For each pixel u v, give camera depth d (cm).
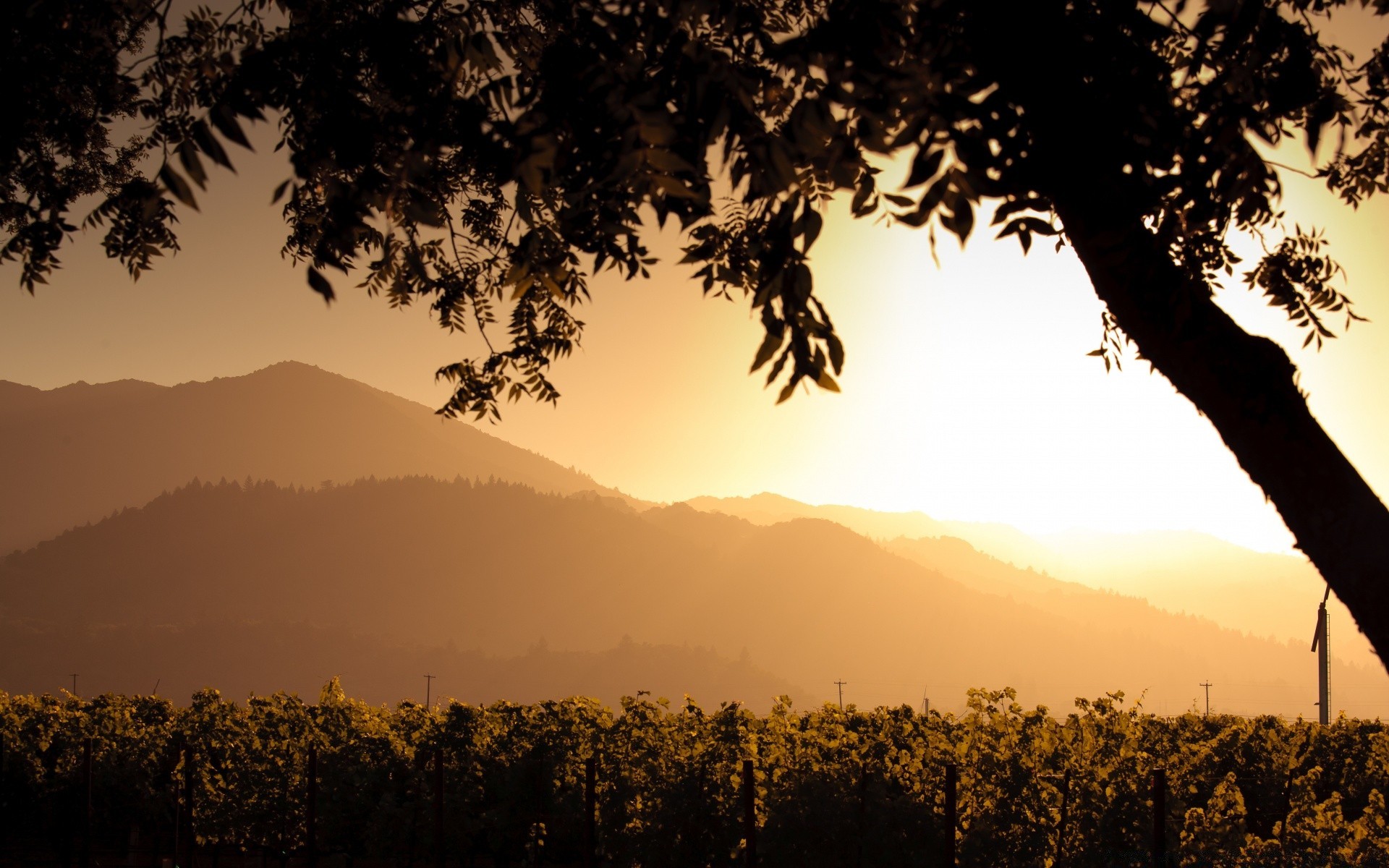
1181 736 1473
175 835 1573
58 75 492
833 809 1191
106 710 1864
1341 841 1036
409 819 1466
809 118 260
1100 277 323
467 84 487
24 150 541
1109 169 291
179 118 471
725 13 300
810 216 272
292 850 1605
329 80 338
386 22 336
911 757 1260
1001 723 1240
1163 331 314
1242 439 308
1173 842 1108
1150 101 305
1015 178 268
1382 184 504
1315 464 297
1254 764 1403
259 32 480
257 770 1619
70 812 1711
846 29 269
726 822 1296
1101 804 1141
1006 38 283
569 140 316
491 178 529
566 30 358
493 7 455
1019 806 1159
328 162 337
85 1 459
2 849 1739
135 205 472
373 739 1585
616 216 346
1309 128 342
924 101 250
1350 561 289
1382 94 475
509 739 1509
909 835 1167
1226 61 353
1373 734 1550
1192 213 316
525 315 589
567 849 1478
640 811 1354
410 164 323
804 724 1381
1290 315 533
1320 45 462
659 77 306
